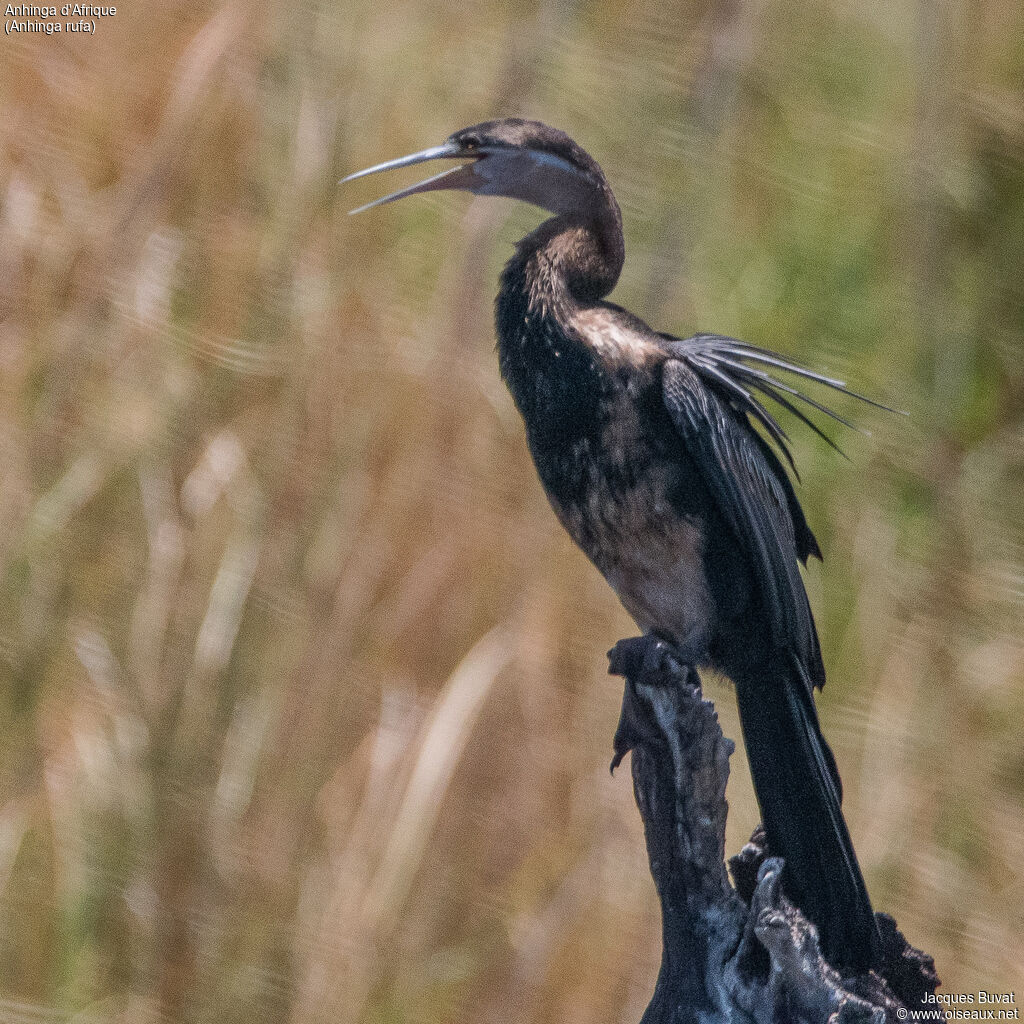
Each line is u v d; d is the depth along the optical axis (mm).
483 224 11062
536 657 10383
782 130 13234
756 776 7191
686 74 12414
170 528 10477
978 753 11664
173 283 10859
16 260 10742
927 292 13234
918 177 13219
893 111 13484
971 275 13469
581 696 10422
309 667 10281
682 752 6527
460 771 10242
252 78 11219
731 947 6484
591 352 7270
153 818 10086
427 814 9914
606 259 7855
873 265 13320
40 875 10117
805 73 13344
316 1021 9680
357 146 11320
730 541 7285
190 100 10953
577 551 10625
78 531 10531
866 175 13391
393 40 11781
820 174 13297
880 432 12891
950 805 11477
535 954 10047
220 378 10703
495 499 10617
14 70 11039
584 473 7332
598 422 7230
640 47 12398
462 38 12023
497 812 10242
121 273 10805
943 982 10914
